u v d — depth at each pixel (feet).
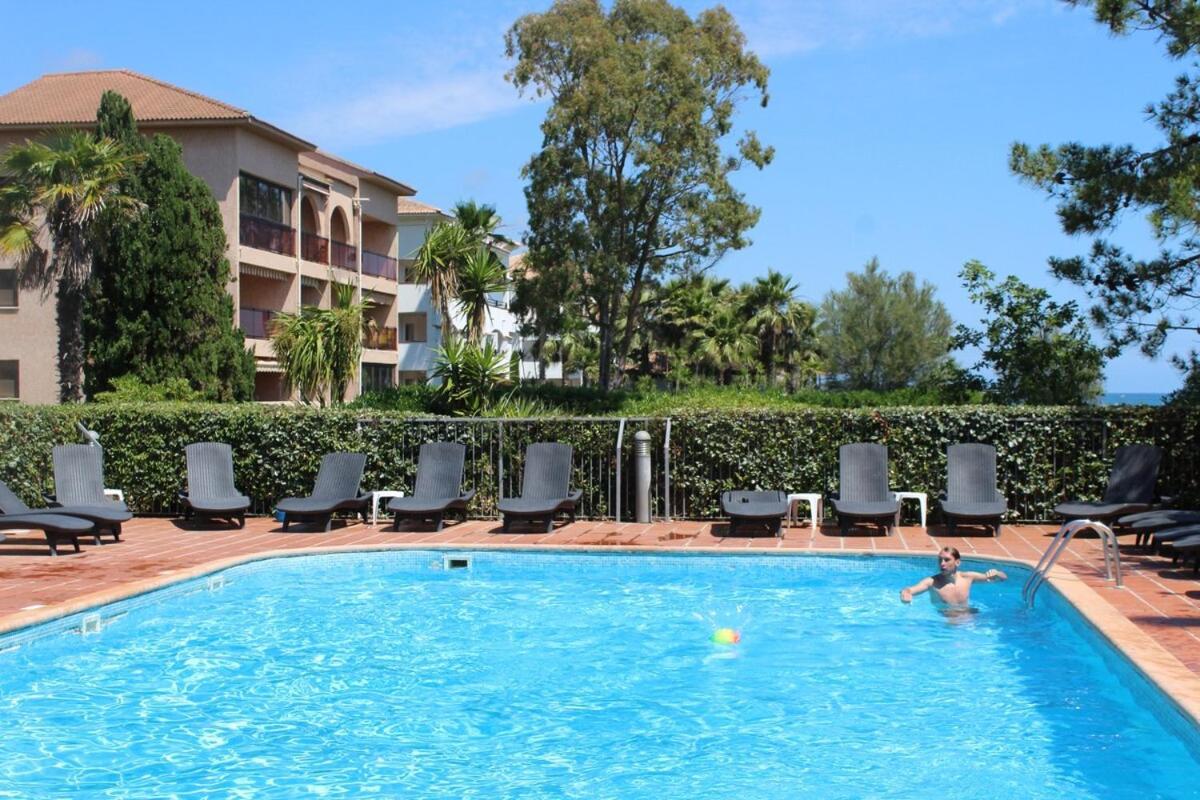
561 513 49.21
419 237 171.01
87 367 91.66
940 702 23.45
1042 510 46.44
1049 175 58.03
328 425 50.37
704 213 150.00
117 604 31.17
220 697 24.34
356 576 39.19
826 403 104.99
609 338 154.20
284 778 19.25
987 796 17.98
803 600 34.42
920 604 33.68
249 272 111.24
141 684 25.39
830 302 189.57
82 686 25.20
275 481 50.75
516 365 75.31
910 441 46.65
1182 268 59.36
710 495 48.29
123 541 43.50
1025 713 22.52
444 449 47.73
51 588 32.32
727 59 151.94
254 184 111.65
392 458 50.03
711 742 21.08
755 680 25.49
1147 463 43.39
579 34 148.05
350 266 136.36
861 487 44.50
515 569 40.42
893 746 20.62
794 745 20.80
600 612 33.04
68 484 43.88
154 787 18.79
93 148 85.56
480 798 18.29
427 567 41.11
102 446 51.47
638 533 44.60
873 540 41.96
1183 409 45.44
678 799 18.12
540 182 150.71
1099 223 57.11
